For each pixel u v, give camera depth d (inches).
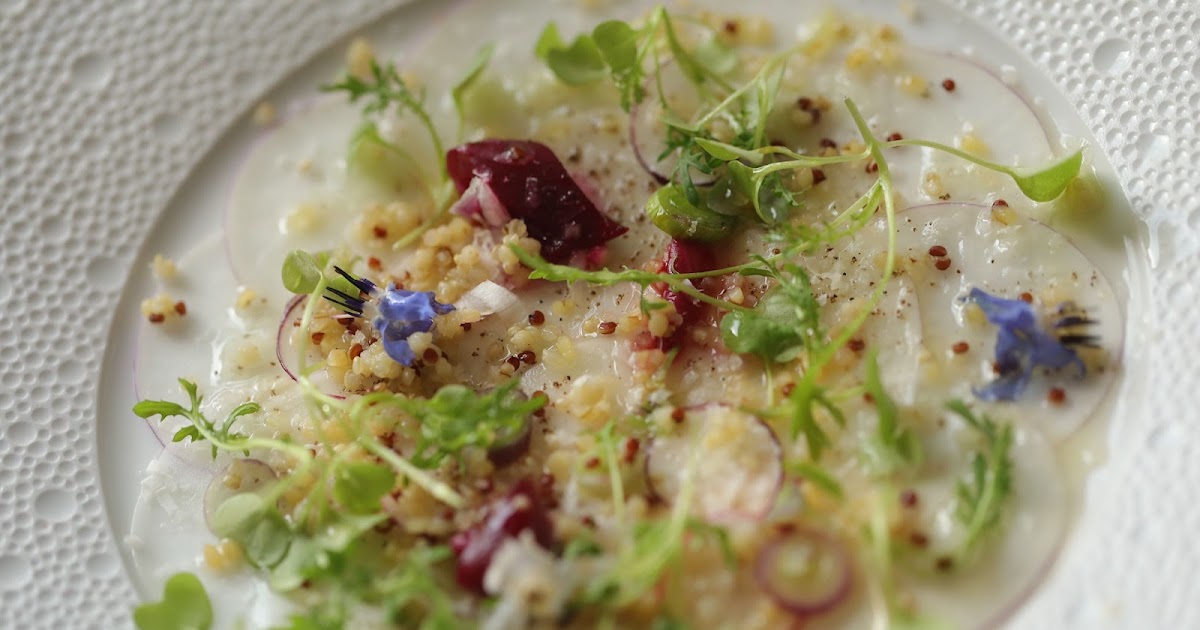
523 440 10.0
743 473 9.6
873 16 11.2
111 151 11.4
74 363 10.8
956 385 9.9
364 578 9.3
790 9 11.4
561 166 10.8
